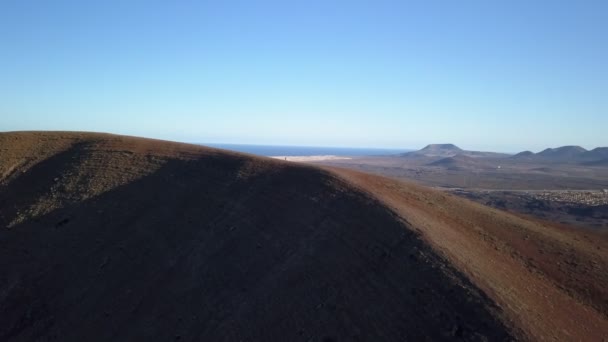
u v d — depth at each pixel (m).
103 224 30.08
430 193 34.94
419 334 15.95
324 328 17.30
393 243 21.25
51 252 28.09
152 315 21.77
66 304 24.08
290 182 30.92
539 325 15.99
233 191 31.30
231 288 21.64
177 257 25.61
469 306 16.47
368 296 18.23
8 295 25.39
